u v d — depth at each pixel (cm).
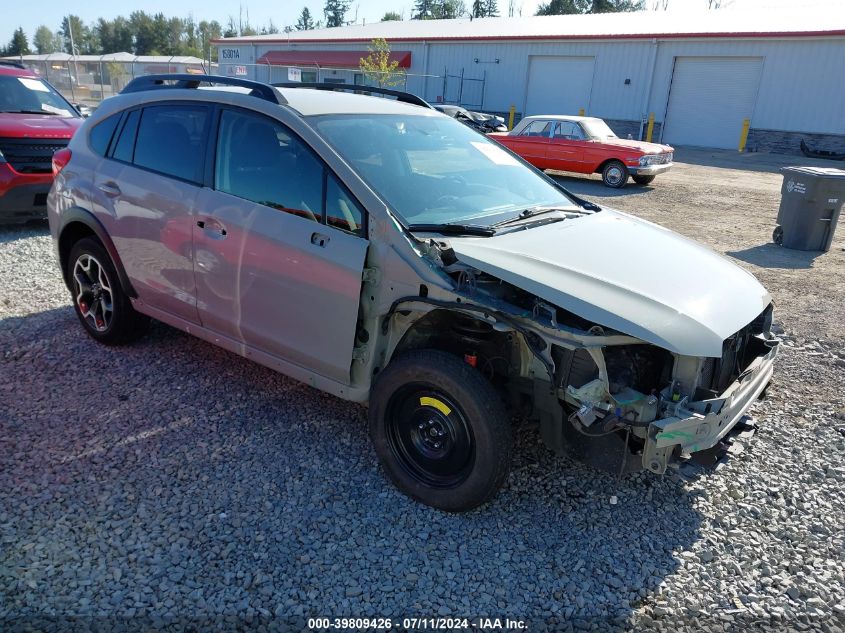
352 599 272
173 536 301
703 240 1035
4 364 464
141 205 426
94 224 458
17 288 625
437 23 4316
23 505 316
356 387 350
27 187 809
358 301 326
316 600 271
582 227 385
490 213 379
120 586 272
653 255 355
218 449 371
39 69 4500
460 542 308
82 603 262
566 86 3231
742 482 367
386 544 304
